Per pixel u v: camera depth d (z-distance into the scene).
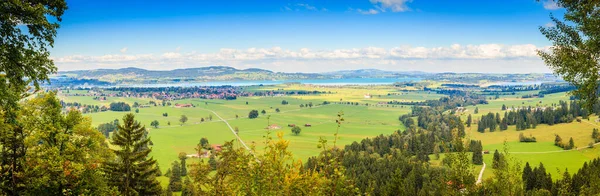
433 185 83.44
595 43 19.72
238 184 20.62
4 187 32.34
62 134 38.41
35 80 23.61
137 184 44.00
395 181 71.25
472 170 26.89
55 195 35.56
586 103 20.66
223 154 28.25
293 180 19.16
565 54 20.86
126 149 43.34
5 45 21.02
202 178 30.70
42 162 32.94
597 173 33.00
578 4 20.67
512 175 29.47
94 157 40.75
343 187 19.70
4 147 34.75
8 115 30.61
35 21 20.95
